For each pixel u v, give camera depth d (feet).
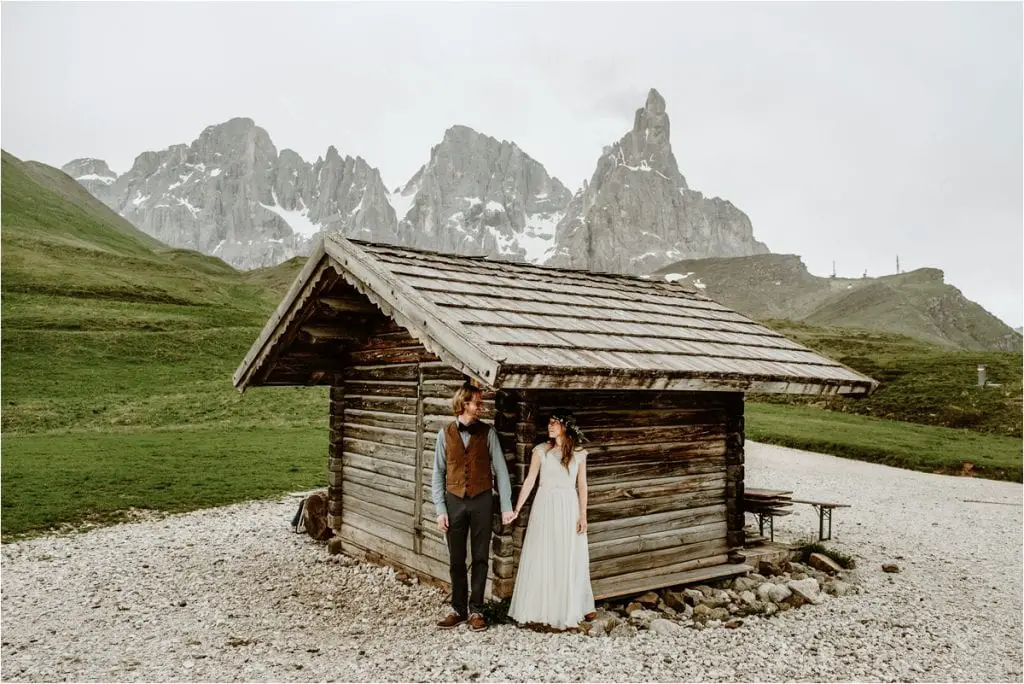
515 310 26.09
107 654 22.40
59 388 122.11
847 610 27.71
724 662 21.35
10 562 35.35
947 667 22.13
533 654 21.16
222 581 31.60
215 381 137.39
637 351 25.32
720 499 31.19
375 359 33.06
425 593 27.78
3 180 412.98
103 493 51.90
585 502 24.22
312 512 39.01
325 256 28.66
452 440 23.63
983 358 175.22
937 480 74.43
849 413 139.85
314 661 21.20
